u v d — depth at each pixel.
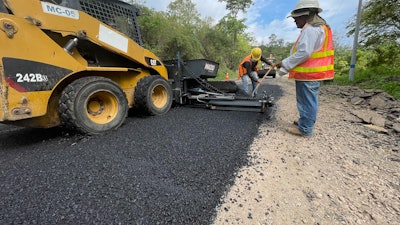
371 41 8.34
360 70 9.78
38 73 2.30
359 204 1.47
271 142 2.57
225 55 23.23
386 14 7.29
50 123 2.68
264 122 3.39
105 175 1.79
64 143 2.56
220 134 2.79
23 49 2.18
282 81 11.01
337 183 1.72
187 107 4.68
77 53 2.90
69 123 2.59
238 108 4.07
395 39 7.86
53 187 1.63
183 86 4.75
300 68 2.48
